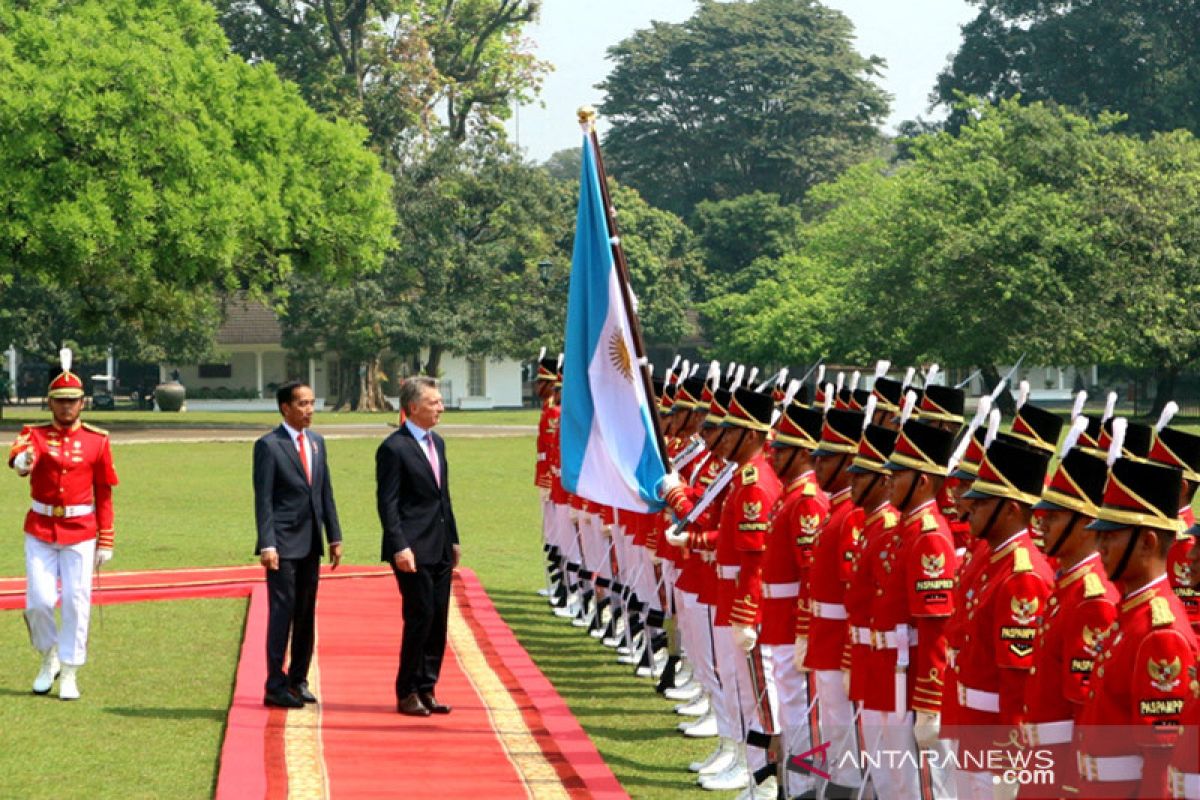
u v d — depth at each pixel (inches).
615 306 446.6
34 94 1720.0
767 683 359.3
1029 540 269.9
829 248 2810.0
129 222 1771.7
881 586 307.0
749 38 3826.3
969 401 2130.9
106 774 372.8
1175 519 223.5
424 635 439.8
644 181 3853.3
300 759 383.9
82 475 458.6
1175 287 2178.9
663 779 382.0
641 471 437.7
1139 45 3346.5
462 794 353.1
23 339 2869.1
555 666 530.0
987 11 3580.2
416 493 441.7
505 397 3294.8
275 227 1918.1
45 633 459.2
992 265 2103.8
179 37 1955.0
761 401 374.6
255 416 2647.6
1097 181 2247.8
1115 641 225.3
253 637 541.6
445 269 2837.1
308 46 2918.3
